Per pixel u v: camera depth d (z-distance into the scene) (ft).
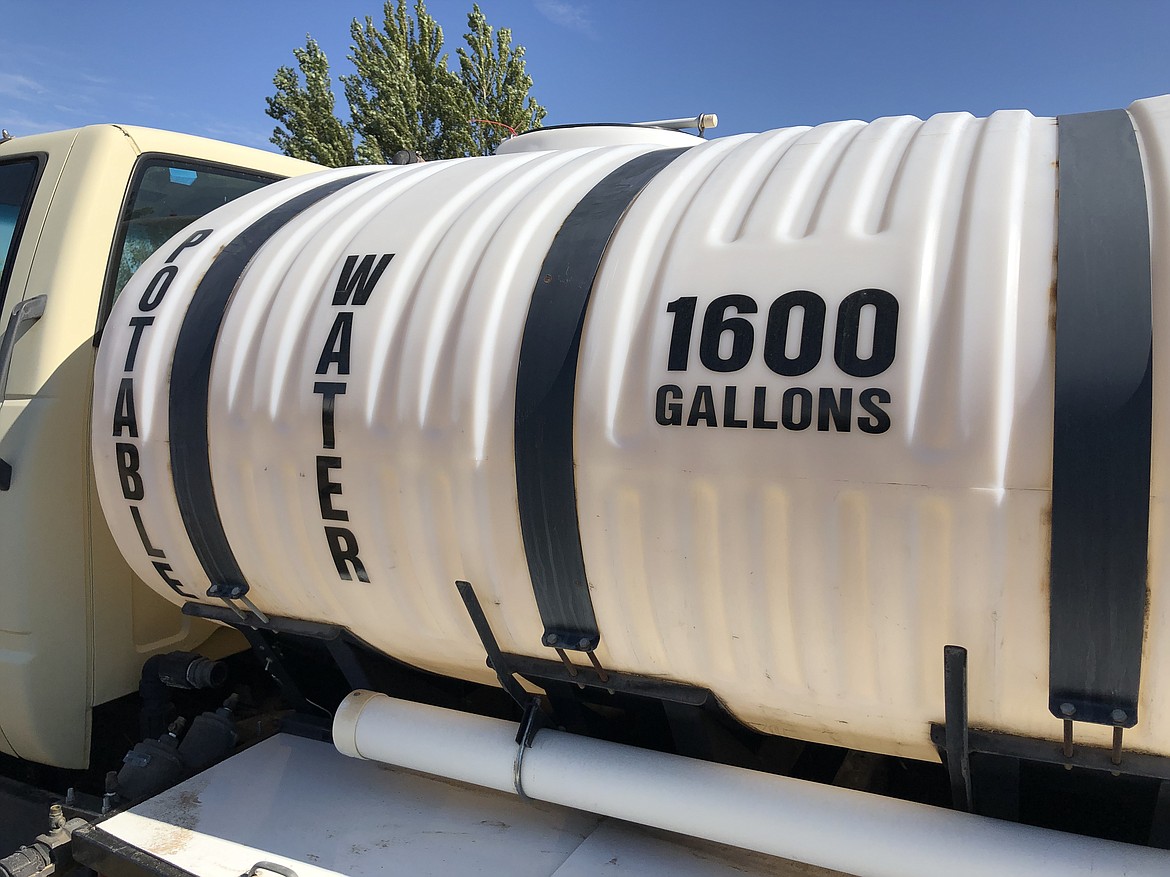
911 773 5.76
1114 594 3.57
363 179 6.81
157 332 5.93
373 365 5.09
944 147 4.44
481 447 4.73
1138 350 3.48
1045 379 3.60
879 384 3.83
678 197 4.91
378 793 6.03
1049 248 3.77
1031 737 4.13
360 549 5.29
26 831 7.32
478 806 5.82
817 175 4.64
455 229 5.35
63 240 7.28
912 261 3.93
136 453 5.89
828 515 3.96
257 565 5.80
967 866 4.25
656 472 4.28
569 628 4.88
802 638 4.26
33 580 6.89
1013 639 3.83
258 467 5.45
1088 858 4.08
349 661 6.15
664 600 4.50
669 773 4.99
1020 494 3.63
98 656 7.32
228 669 7.49
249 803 5.96
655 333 4.35
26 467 6.83
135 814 5.86
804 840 4.60
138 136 8.00
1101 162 4.03
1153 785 4.46
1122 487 3.47
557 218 5.12
